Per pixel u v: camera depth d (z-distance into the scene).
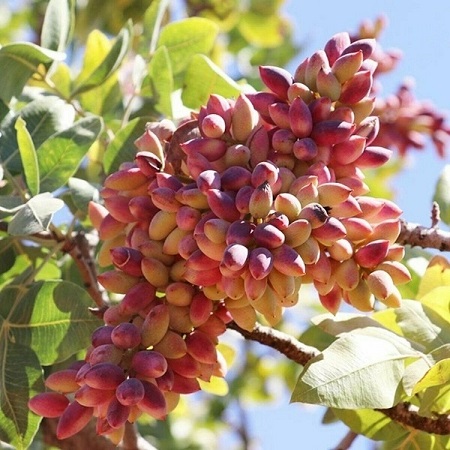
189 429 2.46
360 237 1.31
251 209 1.27
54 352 1.43
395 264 1.32
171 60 1.65
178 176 1.34
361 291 1.32
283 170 1.30
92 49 1.67
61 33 1.56
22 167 1.51
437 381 1.33
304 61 1.35
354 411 1.44
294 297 1.27
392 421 1.44
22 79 1.52
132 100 1.61
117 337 1.28
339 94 1.33
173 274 1.31
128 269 1.31
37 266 1.57
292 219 1.28
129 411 1.26
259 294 1.26
